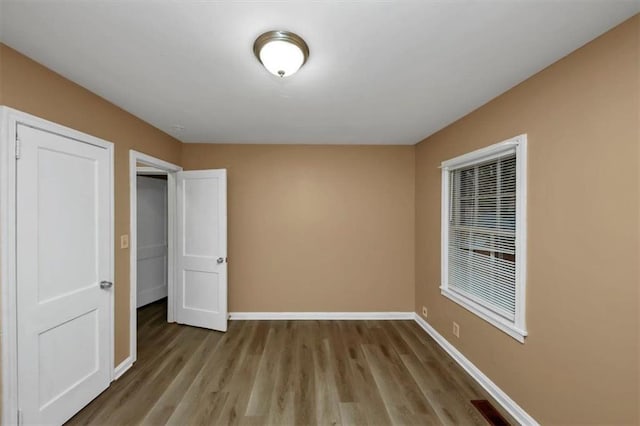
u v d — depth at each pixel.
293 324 3.27
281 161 3.40
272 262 3.41
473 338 2.27
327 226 3.42
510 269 1.95
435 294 2.94
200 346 2.73
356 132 2.92
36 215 1.55
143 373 2.26
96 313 1.96
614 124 1.25
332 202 3.42
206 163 3.36
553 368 1.55
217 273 3.08
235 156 3.38
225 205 3.06
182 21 1.21
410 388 2.09
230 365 2.39
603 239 1.30
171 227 3.31
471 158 2.27
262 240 3.40
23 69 1.48
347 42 1.36
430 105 2.18
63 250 1.71
